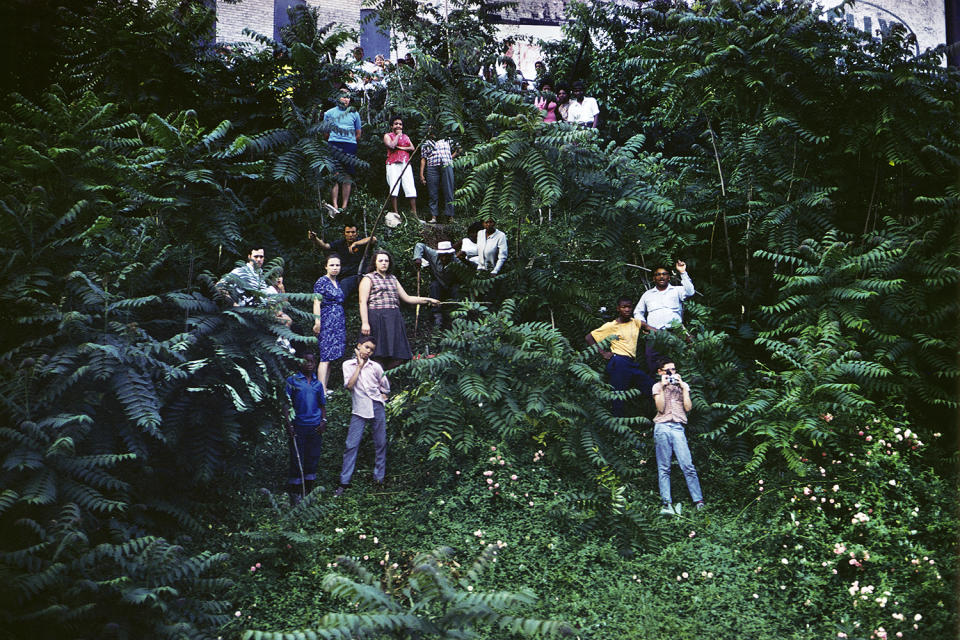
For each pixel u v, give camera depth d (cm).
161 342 632
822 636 598
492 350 823
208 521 691
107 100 950
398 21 1356
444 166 1274
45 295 614
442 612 464
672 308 934
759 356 999
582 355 824
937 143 998
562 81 1472
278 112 1007
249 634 389
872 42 1016
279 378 689
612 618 605
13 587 474
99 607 520
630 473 785
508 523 722
